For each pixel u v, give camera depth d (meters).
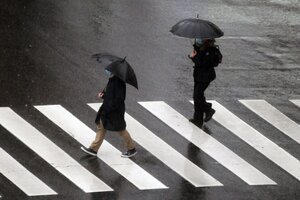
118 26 52.34
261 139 40.50
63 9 54.31
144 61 47.88
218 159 38.31
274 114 43.12
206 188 35.72
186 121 41.69
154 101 43.47
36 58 47.06
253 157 38.75
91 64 46.91
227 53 50.12
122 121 37.22
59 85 44.31
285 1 60.12
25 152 37.62
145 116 41.81
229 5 58.12
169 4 57.00
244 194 35.47
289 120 42.59
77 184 35.28
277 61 49.56
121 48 49.19
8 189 34.56
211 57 40.59
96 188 35.09
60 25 51.66
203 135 40.44
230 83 46.28
